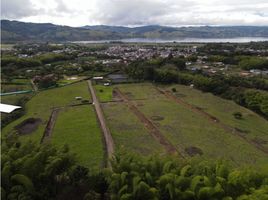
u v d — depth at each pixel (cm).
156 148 5697
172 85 12050
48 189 3272
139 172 3281
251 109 8512
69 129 6706
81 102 9188
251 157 5391
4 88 10469
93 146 5656
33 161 3228
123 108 8631
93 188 3384
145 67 13138
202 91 10825
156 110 8438
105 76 13650
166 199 3042
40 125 6931
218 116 7900
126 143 5919
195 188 2992
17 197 2952
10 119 7256
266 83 10294
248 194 3036
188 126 7056
